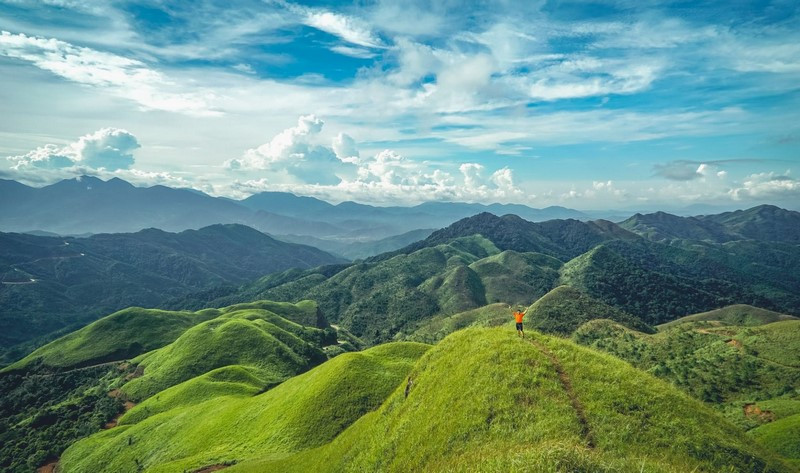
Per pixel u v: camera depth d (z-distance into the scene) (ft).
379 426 125.18
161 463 261.65
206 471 204.64
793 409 301.02
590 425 75.87
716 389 382.83
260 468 181.57
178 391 412.98
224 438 258.37
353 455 122.93
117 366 634.84
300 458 169.58
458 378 106.63
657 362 480.23
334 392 238.89
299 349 601.21
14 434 430.61
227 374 437.58
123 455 309.01
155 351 617.62
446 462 78.28
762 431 257.14
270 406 272.31
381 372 257.55
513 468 57.31
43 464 367.04
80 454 345.92
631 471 57.26
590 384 88.22
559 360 100.17
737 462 69.77
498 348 109.09
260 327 624.18
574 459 56.70
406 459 92.94
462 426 87.10
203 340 567.18
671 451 69.77
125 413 433.07
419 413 108.47
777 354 422.41
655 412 79.46
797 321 488.02
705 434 74.64
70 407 474.08
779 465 72.59
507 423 81.25
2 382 614.75
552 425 75.82
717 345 476.95
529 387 89.81
